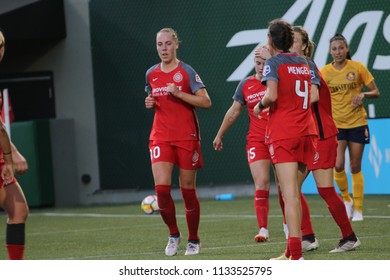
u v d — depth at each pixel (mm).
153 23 61250
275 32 24750
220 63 59000
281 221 41219
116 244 34750
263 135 33406
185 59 60000
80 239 37625
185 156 29047
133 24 62000
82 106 64500
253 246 31406
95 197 63688
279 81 24422
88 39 64000
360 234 33281
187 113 29062
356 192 39469
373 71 54188
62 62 65062
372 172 50844
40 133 61969
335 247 29578
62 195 63344
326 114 28188
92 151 64188
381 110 53938
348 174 50344
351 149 39250
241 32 58344
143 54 61656
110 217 49688
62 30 64188
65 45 64812
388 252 27359
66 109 65000
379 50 54031
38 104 66125
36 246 35750
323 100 28078
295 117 24500
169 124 29000
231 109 33719
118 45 62594
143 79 61750
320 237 33344
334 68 39156
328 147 27891
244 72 58250
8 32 61531
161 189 28906
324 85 28000
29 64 66188
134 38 61969
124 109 62406
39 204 61562
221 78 58969
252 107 33406
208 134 59438
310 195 56031
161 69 29281
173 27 60469
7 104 54031
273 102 24281
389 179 50094
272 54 25125
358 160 39344
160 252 31016
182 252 30953
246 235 35531
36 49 65938
